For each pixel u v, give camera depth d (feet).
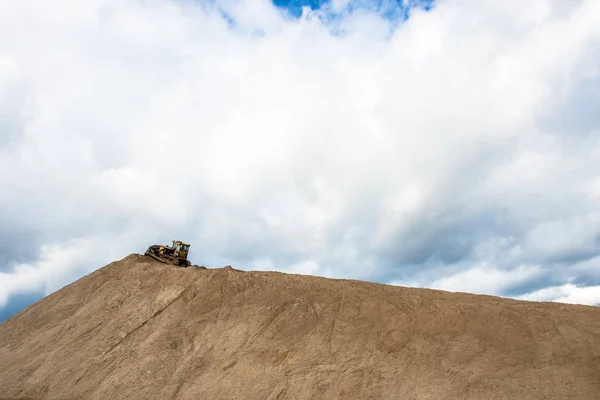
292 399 86.43
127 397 93.56
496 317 97.14
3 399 100.42
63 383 101.71
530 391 79.10
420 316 102.17
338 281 118.52
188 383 94.79
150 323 114.73
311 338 100.22
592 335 88.48
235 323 108.78
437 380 84.94
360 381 87.56
